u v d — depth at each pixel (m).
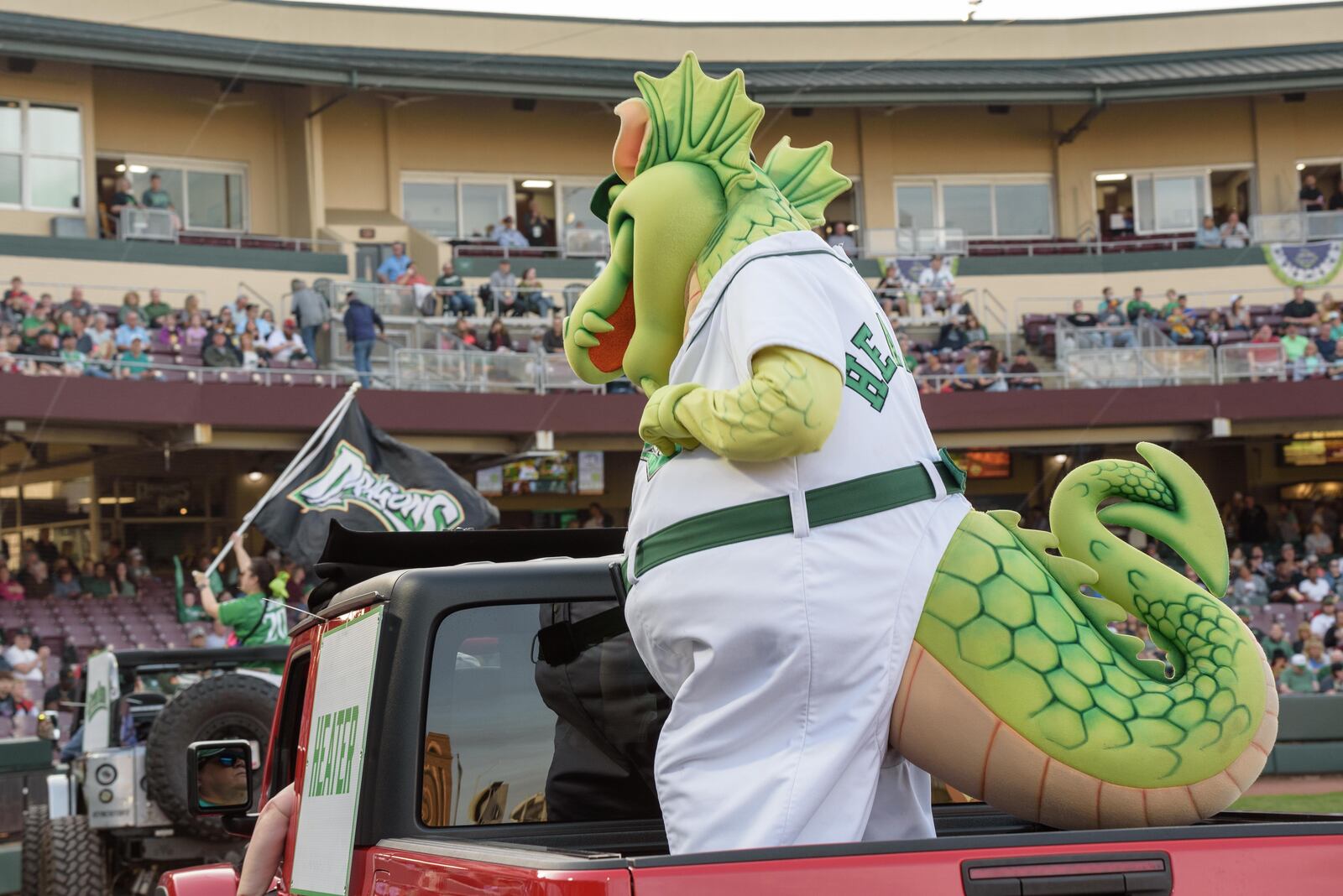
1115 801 2.40
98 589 22.08
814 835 2.38
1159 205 32.59
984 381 24.84
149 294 24.03
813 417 2.33
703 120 2.64
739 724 2.44
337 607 3.42
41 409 20.08
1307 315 27.16
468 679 3.13
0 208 26.53
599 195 2.84
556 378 23.28
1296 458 27.91
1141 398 24.33
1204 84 30.92
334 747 3.27
